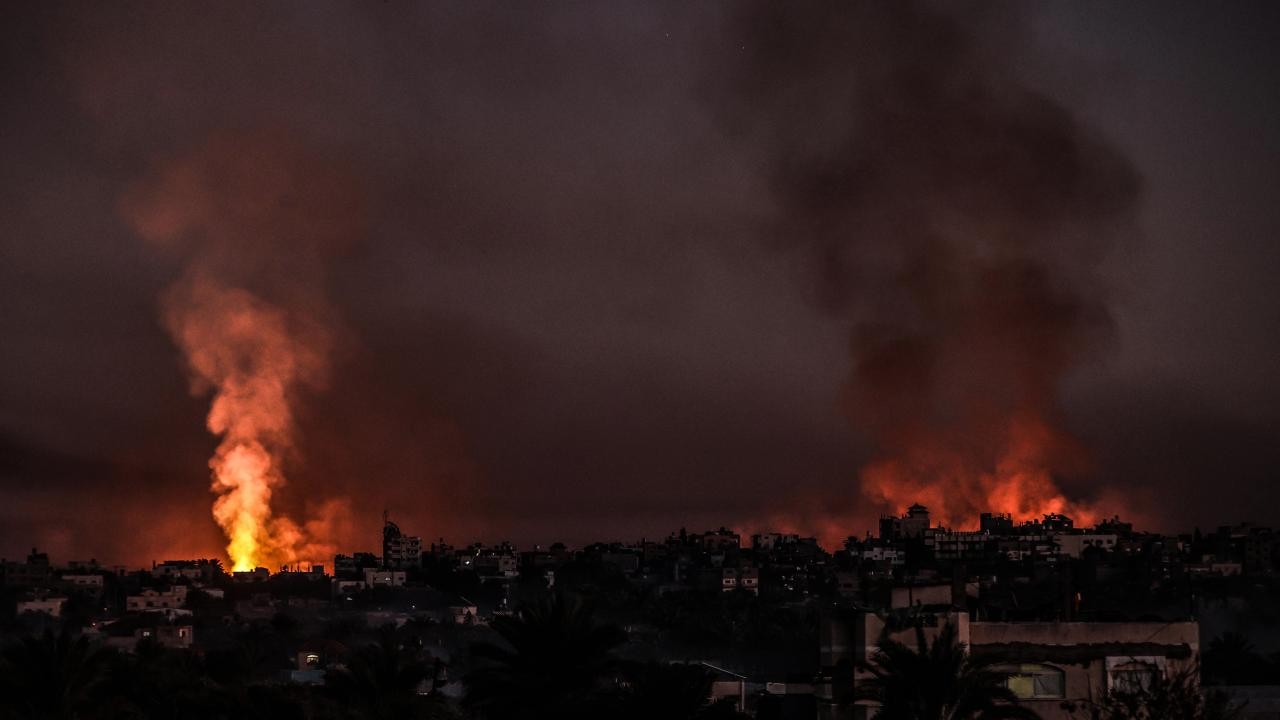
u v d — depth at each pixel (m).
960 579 56.72
